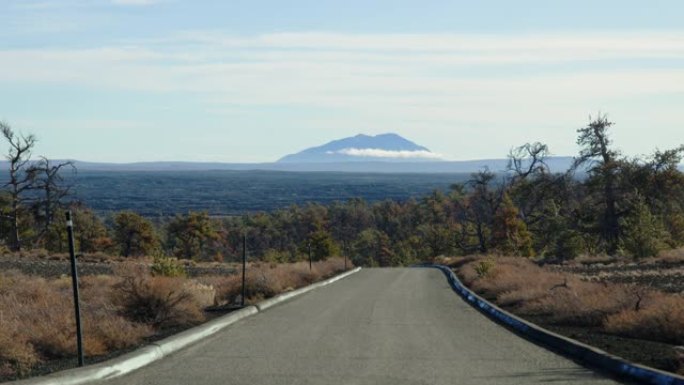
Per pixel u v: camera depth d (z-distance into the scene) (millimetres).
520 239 84125
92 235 98812
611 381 9828
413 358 11914
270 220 182750
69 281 27406
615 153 68812
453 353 12492
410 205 194750
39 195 82500
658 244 47656
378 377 10172
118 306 16594
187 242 102125
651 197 66500
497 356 12172
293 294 26828
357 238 171250
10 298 17562
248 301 22641
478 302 23406
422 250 137000
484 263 37188
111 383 9742
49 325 12875
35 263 46625
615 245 64938
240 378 10086
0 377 9992
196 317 16844
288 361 11594
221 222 182750
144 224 95062
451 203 156125
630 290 17047
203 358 11922
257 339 14352
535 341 14141
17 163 76875
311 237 92562
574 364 11344
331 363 11391
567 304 17375
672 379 9000
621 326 14133
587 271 36344
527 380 9938
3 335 11250
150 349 12031
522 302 21016
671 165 65625
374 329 16094
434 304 23297
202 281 28641
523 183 87562
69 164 80000
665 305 14000
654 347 12117
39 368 10742
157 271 28312
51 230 90938
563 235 58500
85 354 12039
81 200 85000
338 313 19938
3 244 78312
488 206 103812
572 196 82062
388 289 31000
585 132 69375
